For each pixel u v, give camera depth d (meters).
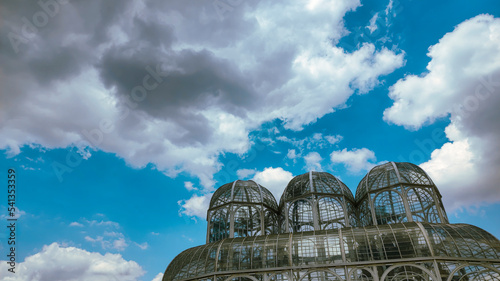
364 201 51.53
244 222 51.91
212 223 52.44
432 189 47.81
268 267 37.44
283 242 39.12
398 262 34.66
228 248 40.22
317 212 50.62
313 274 37.22
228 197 52.53
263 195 54.19
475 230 37.00
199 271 39.59
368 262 35.22
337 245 37.25
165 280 42.53
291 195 53.06
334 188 52.09
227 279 37.91
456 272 33.69
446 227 37.09
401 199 47.56
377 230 37.62
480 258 33.91
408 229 36.72
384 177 49.72
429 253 34.31
